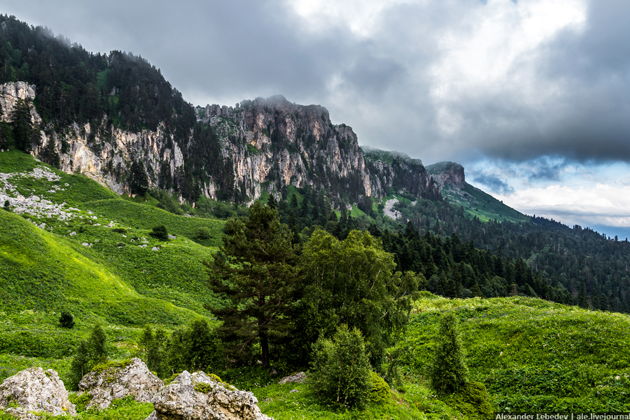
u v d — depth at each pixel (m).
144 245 93.38
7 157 144.62
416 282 34.59
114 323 51.22
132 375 20.25
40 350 35.50
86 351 25.80
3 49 187.50
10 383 15.74
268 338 30.91
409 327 46.69
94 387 19.94
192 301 70.88
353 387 20.38
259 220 31.72
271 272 30.19
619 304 187.62
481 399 25.27
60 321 43.47
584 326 32.78
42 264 57.50
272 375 28.80
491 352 33.50
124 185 185.50
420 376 32.72
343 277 30.38
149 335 29.33
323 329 27.25
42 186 134.62
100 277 63.44
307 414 19.02
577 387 24.80
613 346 28.14
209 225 136.38
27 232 63.91
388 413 20.19
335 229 148.12
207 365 28.91
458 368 26.16
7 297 47.00
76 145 177.62
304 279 31.56
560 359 28.83
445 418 22.22
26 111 163.25
